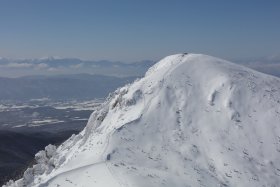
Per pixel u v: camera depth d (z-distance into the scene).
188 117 62.69
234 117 63.00
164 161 52.72
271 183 52.09
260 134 60.44
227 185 50.28
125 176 45.25
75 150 62.47
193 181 48.88
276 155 57.00
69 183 44.59
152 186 44.28
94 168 47.34
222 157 55.44
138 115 61.69
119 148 53.19
